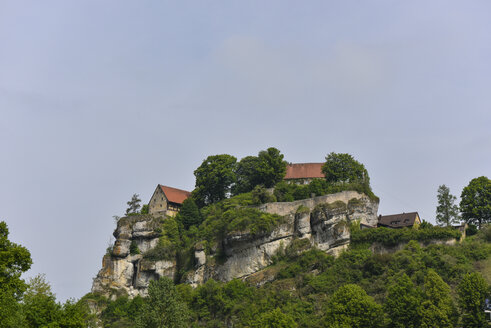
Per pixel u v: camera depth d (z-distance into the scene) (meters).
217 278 188.38
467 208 190.75
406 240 174.12
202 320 168.38
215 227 196.38
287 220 188.12
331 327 139.62
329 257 175.12
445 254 164.25
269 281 176.00
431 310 137.38
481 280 140.50
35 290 111.38
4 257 108.19
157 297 130.88
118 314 185.62
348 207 187.25
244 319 161.62
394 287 145.50
